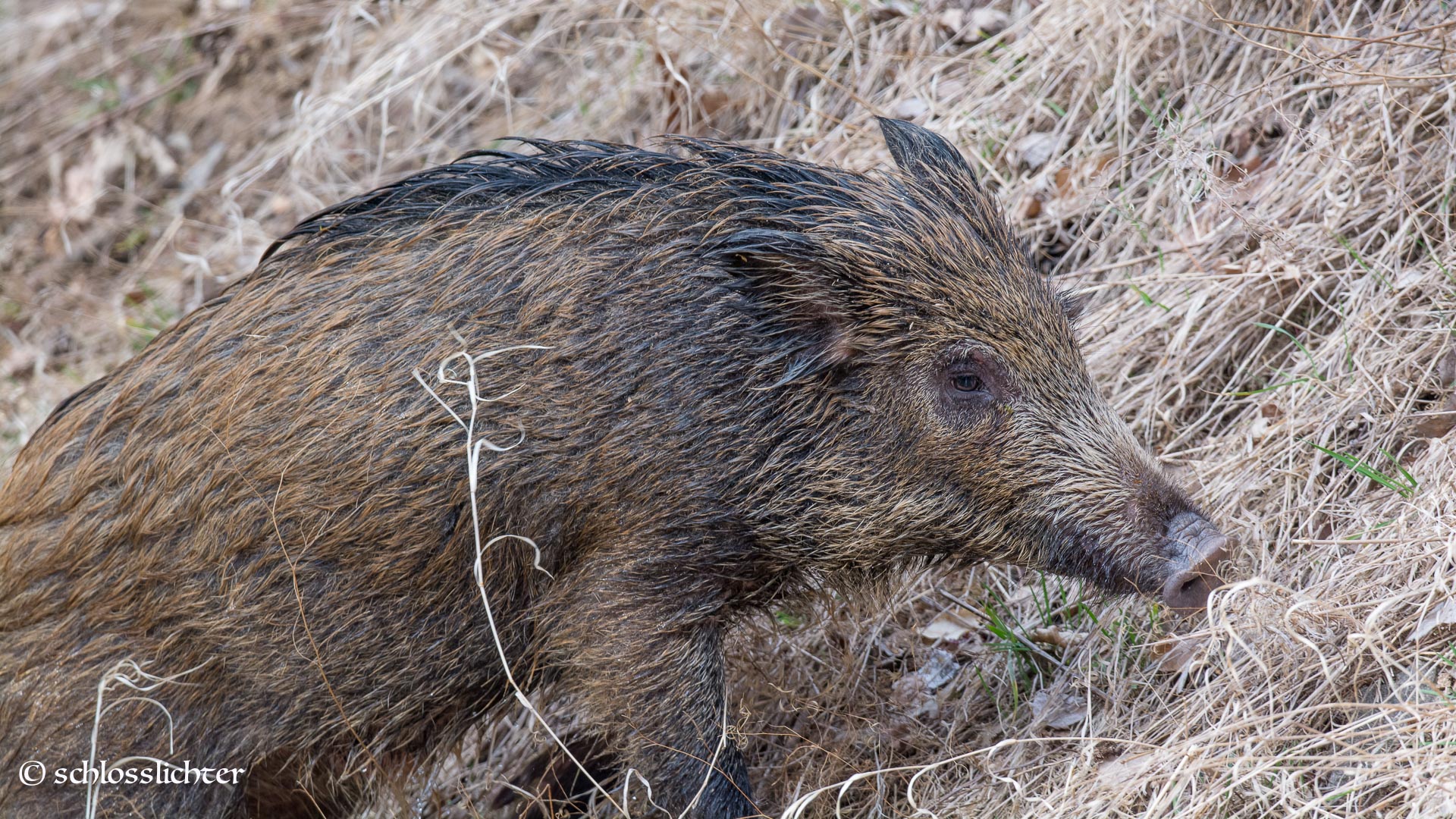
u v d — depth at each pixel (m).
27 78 18.45
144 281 15.77
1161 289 10.27
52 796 8.04
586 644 7.86
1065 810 7.14
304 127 14.93
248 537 7.68
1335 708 7.07
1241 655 7.57
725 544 7.77
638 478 7.56
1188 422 9.84
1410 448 8.52
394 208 8.16
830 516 7.79
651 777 8.05
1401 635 7.21
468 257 7.75
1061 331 7.72
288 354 7.71
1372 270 9.30
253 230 15.29
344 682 7.91
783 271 7.55
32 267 16.48
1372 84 9.66
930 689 9.07
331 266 7.97
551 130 14.45
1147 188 10.98
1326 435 8.80
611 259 7.65
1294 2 10.89
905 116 12.29
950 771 8.43
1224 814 6.71
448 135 14.91
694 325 7.55
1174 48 11.55
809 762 8.88
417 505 7.59
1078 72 11.79
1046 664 8.85
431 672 7.98
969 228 7.76
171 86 17.25
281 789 8.59
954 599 9.44
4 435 14.44
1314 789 6.71
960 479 7.70
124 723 7.91
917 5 12.95
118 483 7.96
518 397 7.54
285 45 16.94
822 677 9.50
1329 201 9.96
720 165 7.98
